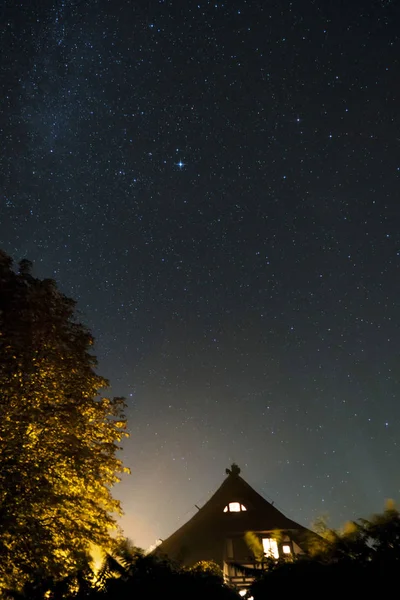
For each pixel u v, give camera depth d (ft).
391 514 12.58
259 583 12.39
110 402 53.26
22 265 50.60
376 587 11.32
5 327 44.65
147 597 12.26
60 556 39.06
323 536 12.79
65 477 45.70
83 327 54.08
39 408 45.39
